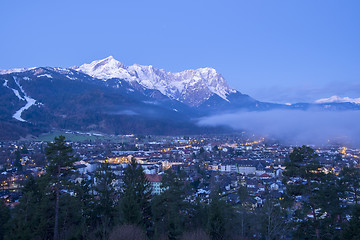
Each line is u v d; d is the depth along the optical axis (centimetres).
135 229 4312
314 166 4516
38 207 5509
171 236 4972
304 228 4922
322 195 4681
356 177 5806
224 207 6506
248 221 6369
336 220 5619
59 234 5253
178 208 6184
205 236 4547
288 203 4984
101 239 4447
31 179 6769
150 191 6284
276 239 5381
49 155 5253
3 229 5181
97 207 6166
